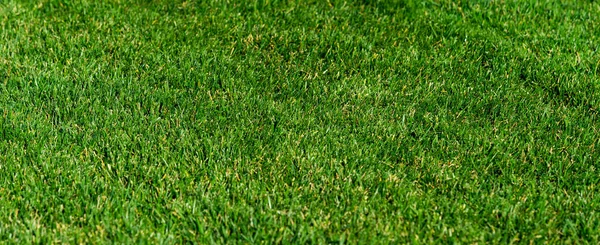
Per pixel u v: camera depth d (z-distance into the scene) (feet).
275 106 12.87
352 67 14.26
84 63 13.94
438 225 10.07
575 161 11.54
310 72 14.02
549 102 13.05
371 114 12.62
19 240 9.67
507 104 12.97
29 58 14.11
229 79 13.53
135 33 15.08
